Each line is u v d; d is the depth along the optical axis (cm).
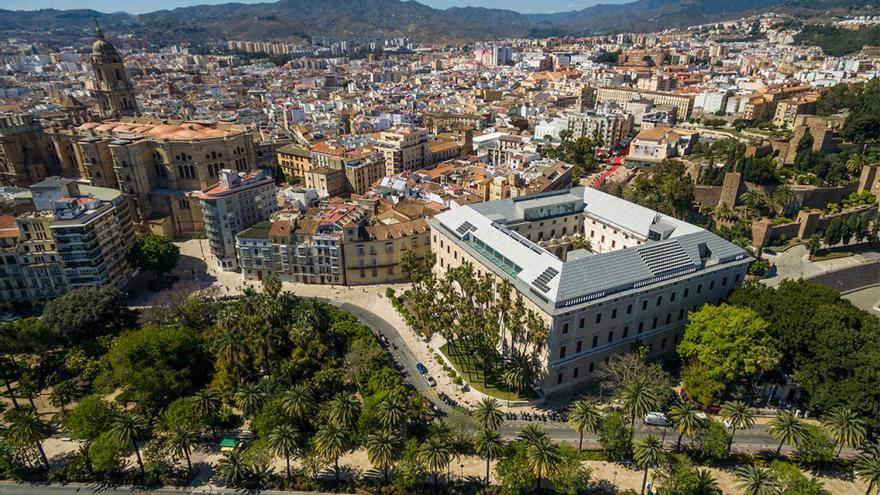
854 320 11775
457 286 16200
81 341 14550
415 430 10956
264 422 10969
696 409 11788
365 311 17250
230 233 19762
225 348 12669
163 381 12175
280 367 12788
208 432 11856
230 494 10312
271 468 10856
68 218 16238
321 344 13562
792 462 10419
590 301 11969
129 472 10769
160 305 15875
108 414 11150
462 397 12888
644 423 11638
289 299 15700
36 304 16700
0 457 10494
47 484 10588
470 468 10788
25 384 12838
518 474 9656
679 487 9206
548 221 17375
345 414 10781
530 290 12500
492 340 13000
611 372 11694
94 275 16725
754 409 11850
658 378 11412
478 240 15112
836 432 9806
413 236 18912
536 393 12769
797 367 11919
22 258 16288
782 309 12200
